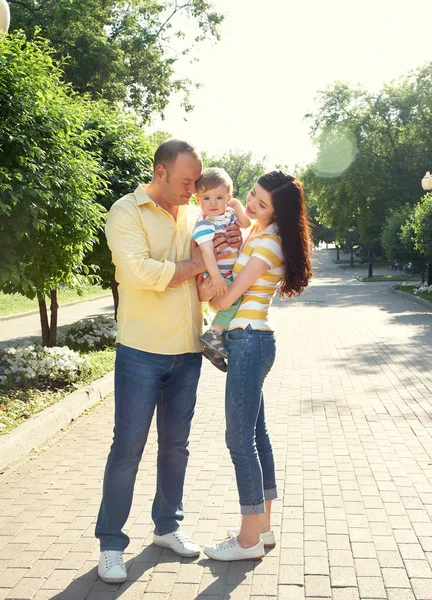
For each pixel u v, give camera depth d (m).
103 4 25.78
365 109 48.22
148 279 3.29
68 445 5.90
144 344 3.42
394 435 6.07
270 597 3.12
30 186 6.80
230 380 3.45
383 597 3.11
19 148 7.02
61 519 4.17
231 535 3.66
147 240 3.42
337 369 9.84
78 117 8.22
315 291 30.03
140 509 4.34
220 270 3.50
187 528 4.01
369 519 4.08
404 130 47.94
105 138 11.09
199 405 7.56
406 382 8.68
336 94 48.19
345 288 31.97
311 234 3.55
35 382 7.58
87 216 7.98
